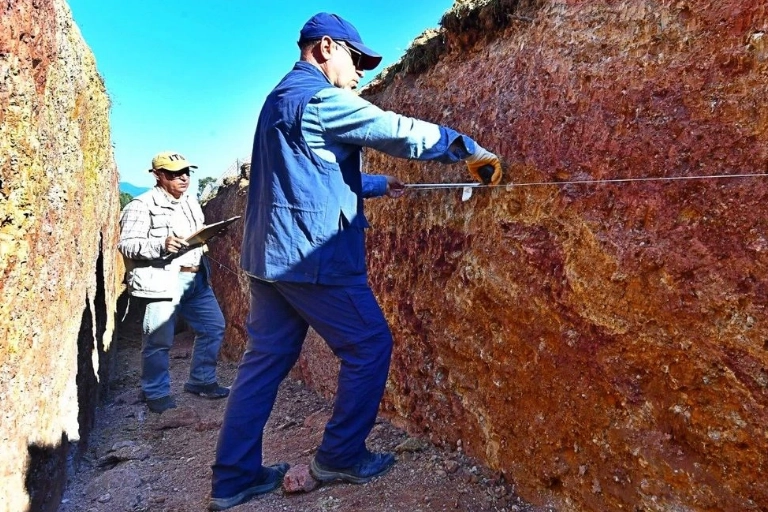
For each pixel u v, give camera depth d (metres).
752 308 1.22
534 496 1.86
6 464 1.78
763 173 1.22
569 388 1.71
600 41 1.63
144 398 3.95
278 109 1.91
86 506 2.44
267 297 2.16
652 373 1.45
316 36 2.05
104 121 4.99
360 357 2.04
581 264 1.65
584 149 1.65
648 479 1.46
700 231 1.33
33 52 2.12
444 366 2.33
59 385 2.52
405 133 1.78
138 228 3.61
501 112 2.02
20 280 1.95
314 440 2.72
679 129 1.39
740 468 1.26
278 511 2.07
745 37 1.26
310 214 1.89
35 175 2.14
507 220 1.96
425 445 2.40
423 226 2.49
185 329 6.54
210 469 2.64
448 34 2.39
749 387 1.23
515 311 1.91
